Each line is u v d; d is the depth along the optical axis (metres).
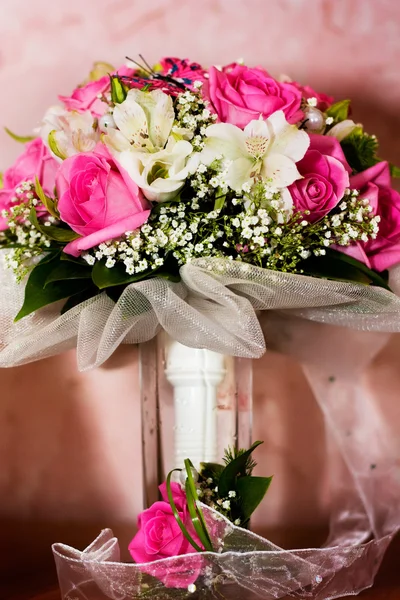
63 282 0.63
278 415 0.79
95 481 0.77
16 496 0.76
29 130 0.79
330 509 0.77
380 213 0.66
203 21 0.81
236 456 0.64
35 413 0.77
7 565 0.76
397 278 0.68
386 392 0.78
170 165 0.61
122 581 0.60
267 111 0.63
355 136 0.67
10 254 0.64
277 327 0.73
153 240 0.61
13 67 0.79
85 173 0.61
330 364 0.73
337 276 0.63
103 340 0.61
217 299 0.61
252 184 0.61
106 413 0.78
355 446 0.74
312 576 0.61
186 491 0.61
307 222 0.62
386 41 0.82
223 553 0.60
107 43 0.80
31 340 0.62
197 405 0.65
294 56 0.82
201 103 0.62
